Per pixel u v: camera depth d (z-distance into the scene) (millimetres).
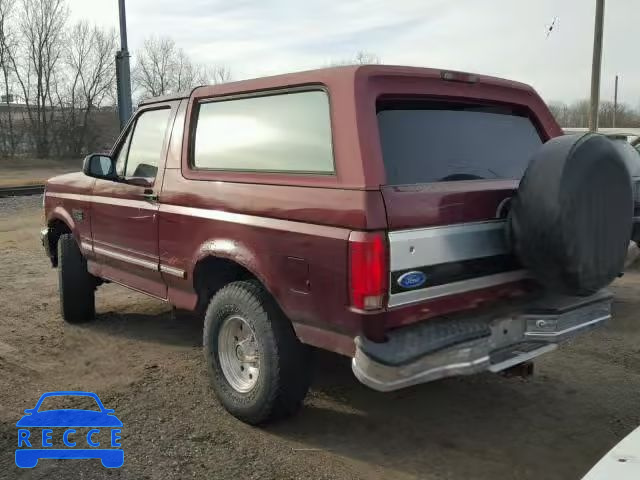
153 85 55656
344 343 3215
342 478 3314
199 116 4344
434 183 3359
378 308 3027
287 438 3742
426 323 3258
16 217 14656
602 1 16266
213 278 4297
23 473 3328
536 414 4074
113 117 53562
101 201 5238
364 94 3230
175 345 5414
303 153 3490
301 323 3441
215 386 4047
